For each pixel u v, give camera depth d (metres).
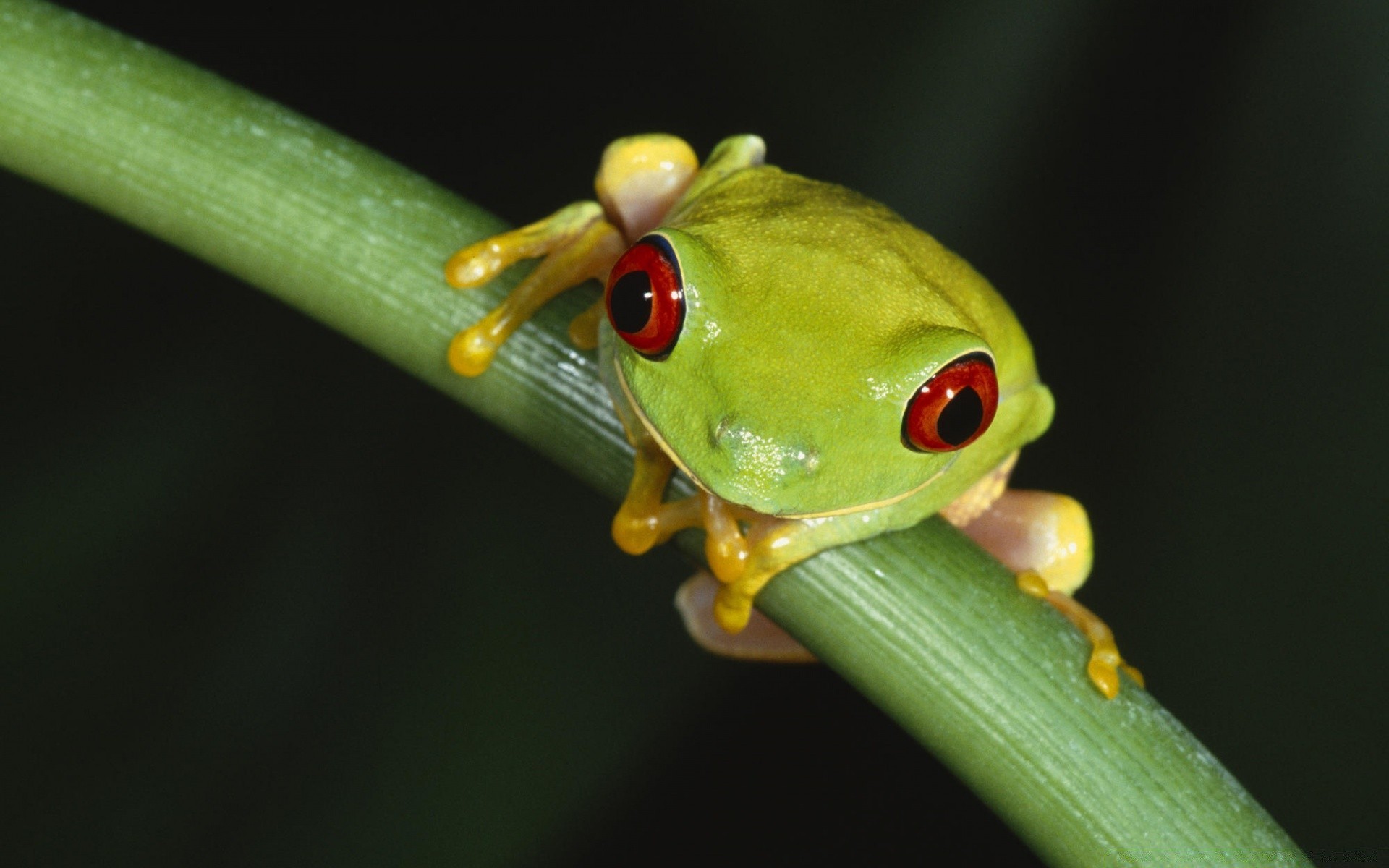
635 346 0.22
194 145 0.22
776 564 0.22
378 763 0.24
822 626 0.22
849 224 0.23
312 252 0.22
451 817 0.24
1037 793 0.22
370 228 0.22
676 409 0.22
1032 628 0.22
